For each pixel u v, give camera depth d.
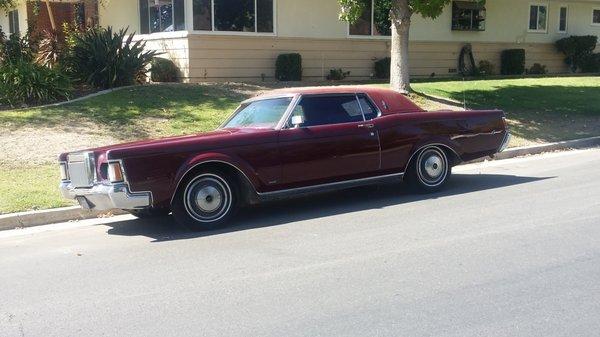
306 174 8.13
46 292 5.62
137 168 7.20
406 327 4.53
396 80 16.72
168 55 19.45
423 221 7.59
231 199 7.80
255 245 6.85
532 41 27.47
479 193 9.16
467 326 4.51
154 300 5.28
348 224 7.61
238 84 17.48
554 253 6.12
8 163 10.68
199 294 5.37
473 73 25.14
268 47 20.05
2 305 5.32
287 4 20.23
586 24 29.28
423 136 8.95
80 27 20.98
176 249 6.86
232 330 4.59
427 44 24.20
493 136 9.55
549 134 14.59
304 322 4.68
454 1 24.58
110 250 6.96
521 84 20.64
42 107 13.83
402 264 5.95
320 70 21.25
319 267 5.96
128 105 14.20
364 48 22.11
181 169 7.38
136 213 8.40
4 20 25.30
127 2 22.19
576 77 24.34
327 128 8.26
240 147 7.69
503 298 5.02
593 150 13.62
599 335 4.33
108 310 5.10
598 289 5.17
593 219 7.38
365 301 5.05
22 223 8.28
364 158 8.52
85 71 15.91
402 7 16.23
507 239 6.66
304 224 7.73
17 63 14.94
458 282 5.41
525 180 10.10
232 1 19.19
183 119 13.52
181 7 18.91
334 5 21.22
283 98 8.49
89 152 7.47
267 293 5.32
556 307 4.82
